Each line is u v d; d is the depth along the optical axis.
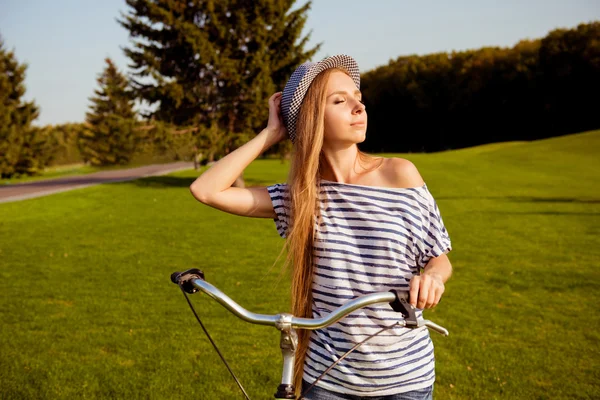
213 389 4.89
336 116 2.12
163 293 8.16
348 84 2.17
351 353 2.05
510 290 8.24
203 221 15.97
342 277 2.07
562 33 70.75
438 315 7.00
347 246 2.07
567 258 10.48
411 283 1.79
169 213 17.81
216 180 2.20
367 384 2.04
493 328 6.48
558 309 7.26
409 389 2.04
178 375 5.19
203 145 26.56
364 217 2.06
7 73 42.22
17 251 11.48
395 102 80.75
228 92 26.72
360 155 2.25
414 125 80.50
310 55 27.77
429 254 2.08
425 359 2.09
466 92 76.25
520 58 73.81
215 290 1.83
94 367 5.38
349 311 1.72
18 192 25.36
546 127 73.31
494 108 75.81
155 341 6.11
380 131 82.25
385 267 2.04
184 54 26.44
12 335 6.30
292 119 2.19
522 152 44.34
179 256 10.95
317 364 2.11
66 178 37.03
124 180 31.50
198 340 6.14
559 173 31.00
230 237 13.21
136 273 9.45
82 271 9.62
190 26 25.28
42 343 6.04
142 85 26.66
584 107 70.31
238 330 6.49
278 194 2.27
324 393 2.09
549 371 5.21
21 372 5.24
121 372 5.26
